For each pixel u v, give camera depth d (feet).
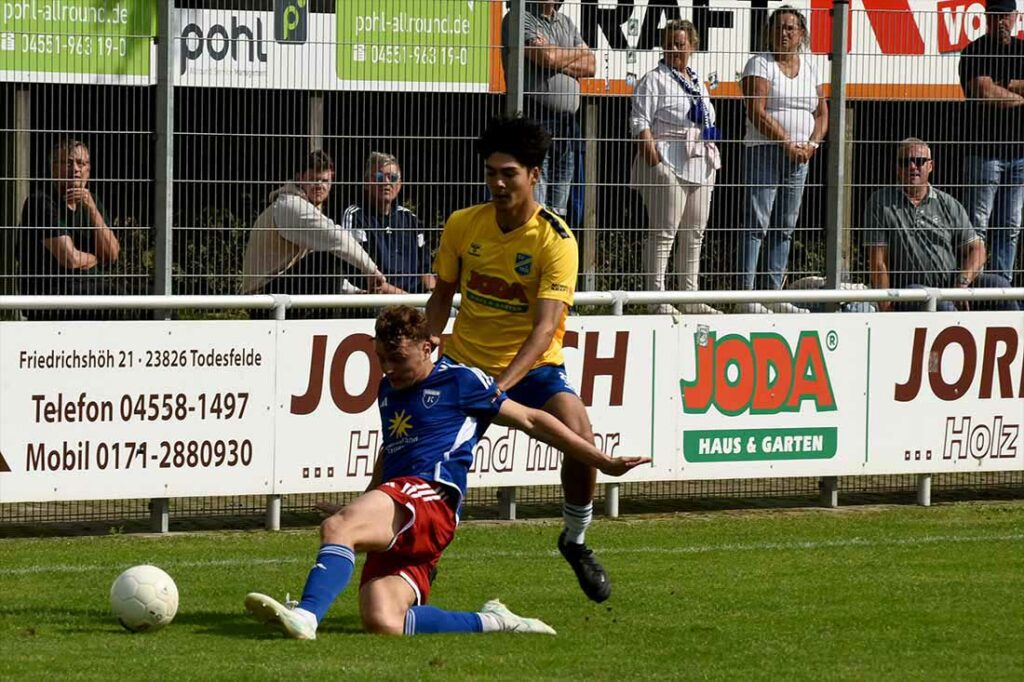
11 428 91.71
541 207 75.31
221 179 101.14
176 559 86.63
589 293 102.42
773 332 106.32
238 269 101.30
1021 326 111.75
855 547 91.97
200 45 103.45
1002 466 111.86
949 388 110.32
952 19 124.67
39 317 100.37
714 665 60.85
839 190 110.52
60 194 97.25
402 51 106.11
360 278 103.55
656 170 107.96
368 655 60.44
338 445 98.63
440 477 66.28
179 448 95.14
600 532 97.55
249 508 103.81
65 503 103.65
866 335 108.37
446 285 77.56
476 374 67.62
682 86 108.06
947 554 89.61
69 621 68.33
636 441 103.65
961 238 114.93
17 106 97.25
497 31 108.17
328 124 104.27
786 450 107.04
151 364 94.27
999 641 66.23
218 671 57.26
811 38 126.41
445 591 77.71
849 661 62.08
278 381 97.04
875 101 116.26
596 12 109.81
